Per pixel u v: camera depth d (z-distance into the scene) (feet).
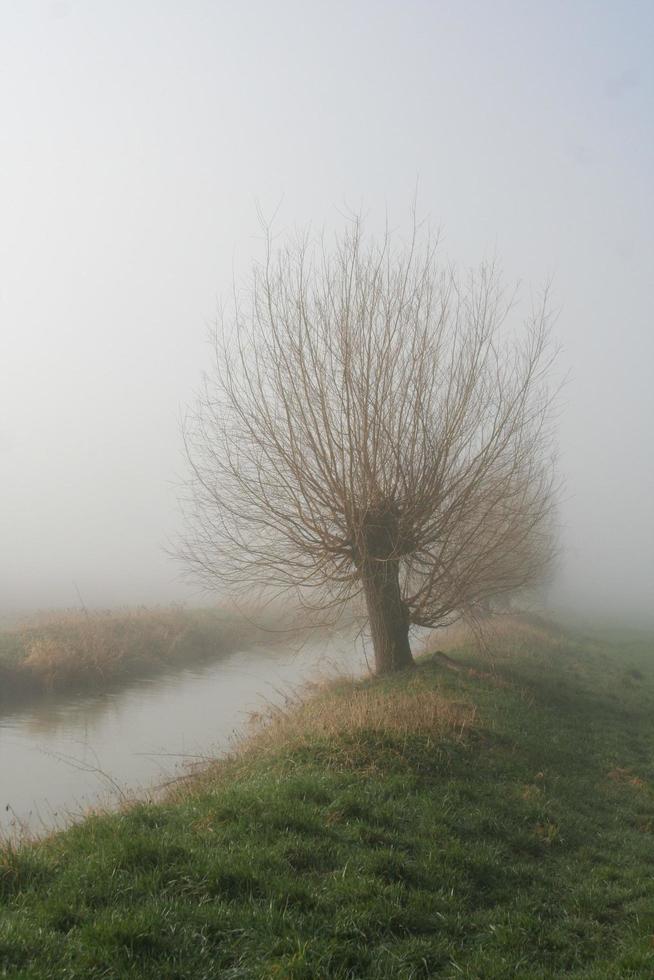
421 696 48.03
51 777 46.03
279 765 35.29
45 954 16.16
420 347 57.47
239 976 16.62
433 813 29.58
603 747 48.44
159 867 21.08
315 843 24.77
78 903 18.85
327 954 17.97
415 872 24.04
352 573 60.75
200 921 18.70
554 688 65.36
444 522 57.88
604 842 31.30
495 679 60.70
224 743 54.29
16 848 24.43
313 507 57.36
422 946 19.58
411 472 56.44
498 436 57.77
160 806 28.53
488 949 20.17
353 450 55.83
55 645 75.61
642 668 95.04
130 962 16.37
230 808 26.71
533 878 26.20
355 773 33.14
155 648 92.27
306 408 56.75
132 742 55.01
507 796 34.19
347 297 57.31
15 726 58.65
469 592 63.82
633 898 25.26
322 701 53.06
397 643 61.31
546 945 21.13
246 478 58.39
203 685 79.36
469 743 39.96
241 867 21.56
